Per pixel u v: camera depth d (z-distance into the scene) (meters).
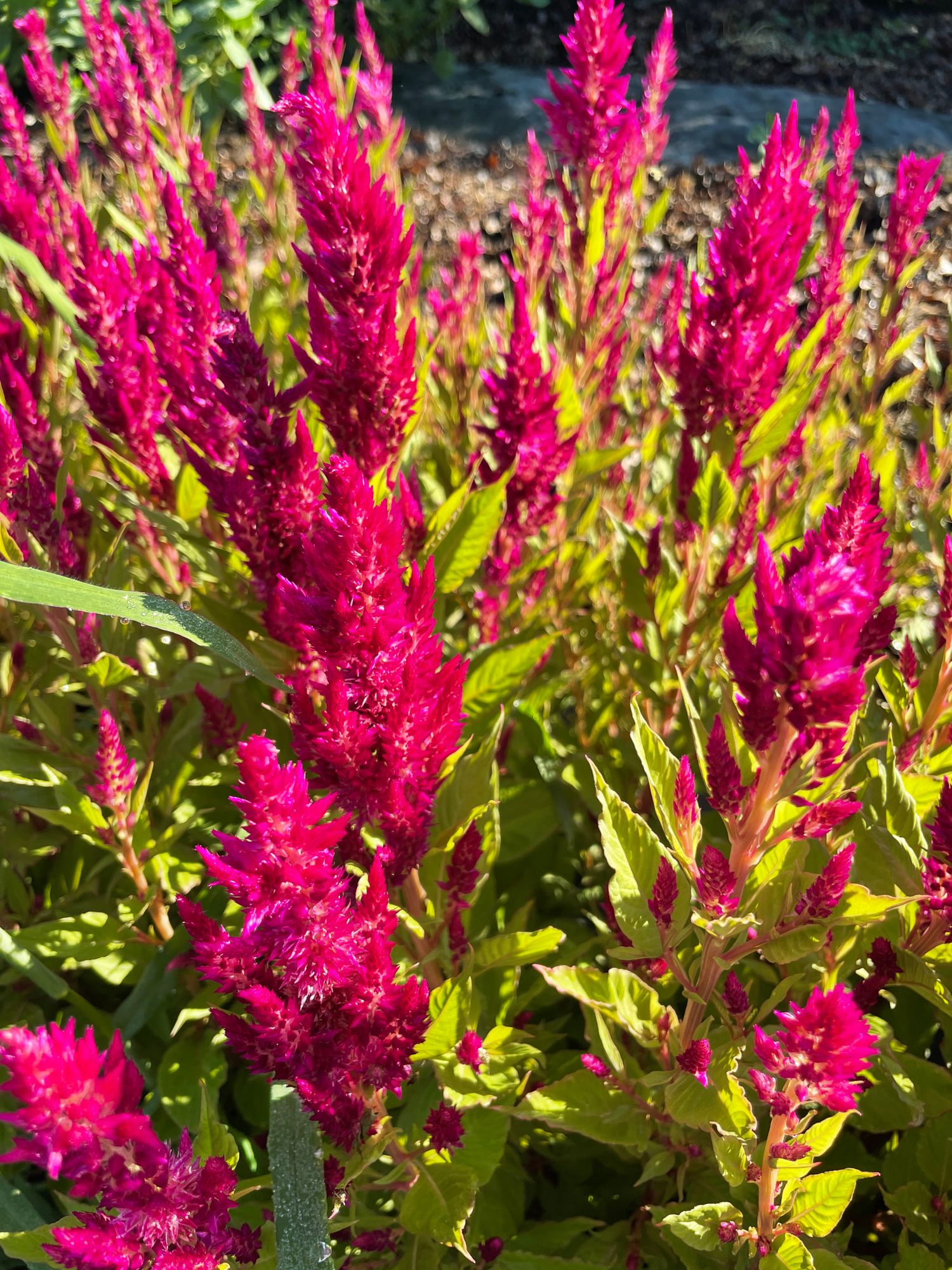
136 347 0.43
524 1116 0.36
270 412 0.35
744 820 0.30
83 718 0.57
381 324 0.35
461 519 0.42
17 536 0.43
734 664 0.26
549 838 0.53
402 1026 0.28
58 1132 0.21
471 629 0.55
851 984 0.44
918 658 0.50
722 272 0.40
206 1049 0.43
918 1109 0.35
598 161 0.52
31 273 0.46
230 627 0.41
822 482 0.64
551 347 0.61
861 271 0.55
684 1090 0.34
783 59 1.84
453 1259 0.39
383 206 0.34
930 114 1.66
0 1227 0.36
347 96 0.59
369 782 0.30
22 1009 0.46
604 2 0.49
